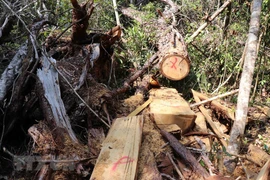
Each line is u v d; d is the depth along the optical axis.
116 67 3.71
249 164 2.25
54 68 2.40
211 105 3.20
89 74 2.72
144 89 3.23
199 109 3.10
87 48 2.91
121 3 5.80
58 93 2.26
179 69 3.44
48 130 2.01
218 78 3.96
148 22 4.32
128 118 2.36
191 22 4.73
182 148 2.04
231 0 3.88
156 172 1.83
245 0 4.04
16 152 2.23
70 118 2.36
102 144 2.00
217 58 3.95
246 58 2.36
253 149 2.42
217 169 2.03
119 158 1.83
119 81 3.54
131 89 3.44
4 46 3.58
